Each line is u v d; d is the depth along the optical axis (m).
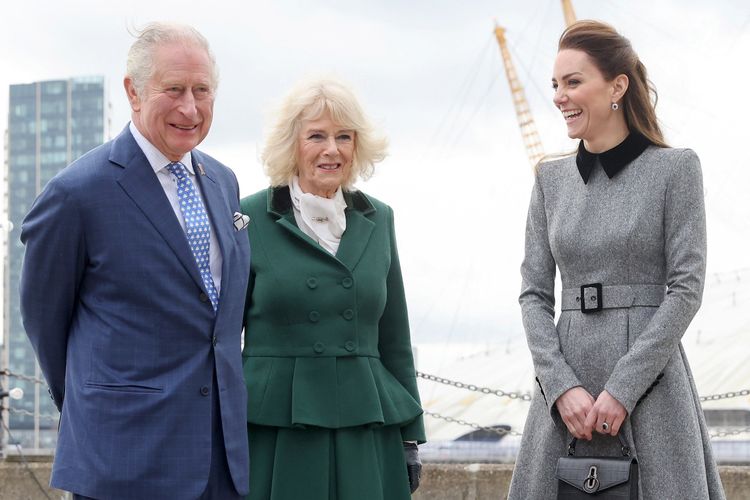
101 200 3.59
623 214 4.01
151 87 3.60
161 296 3.59
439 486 6.56
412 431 4.38
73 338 3.66
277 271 4.25
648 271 4.00
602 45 4.06
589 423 3.88
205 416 3.62
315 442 4.18
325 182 4.30
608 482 3.81
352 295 4.26
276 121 4.32
